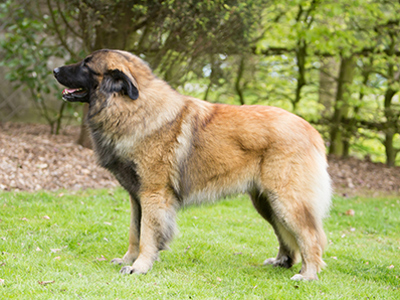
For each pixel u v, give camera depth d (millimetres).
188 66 8375
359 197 8336
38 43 10055
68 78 3859
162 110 3826
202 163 3918
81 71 3844
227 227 5758
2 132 9500
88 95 3947
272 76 11375
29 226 4695
